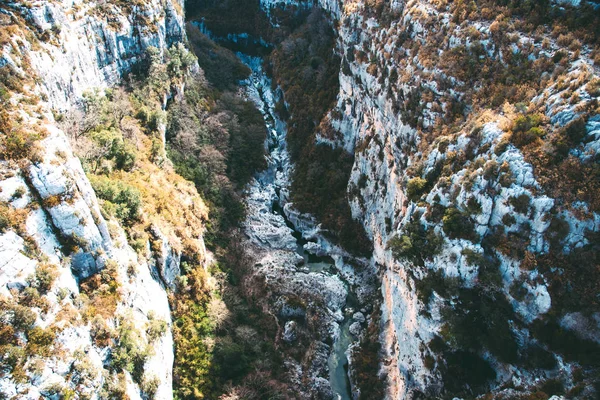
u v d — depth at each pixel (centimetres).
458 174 5650
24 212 4562
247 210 9944
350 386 7225
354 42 9506
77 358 4456
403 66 7481
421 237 5981
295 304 7988
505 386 5122
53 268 4612
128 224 6412
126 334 5159
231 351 6819
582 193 4734
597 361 4572
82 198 5103
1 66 5722
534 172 4994
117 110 8212
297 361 7388
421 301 5853
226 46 15000
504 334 5159
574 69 5453
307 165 10644
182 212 7831
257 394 6612
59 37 7144
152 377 5466
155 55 9719
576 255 4778
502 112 5706
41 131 5062
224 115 11025
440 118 6500
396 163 7512
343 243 9156
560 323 4812
